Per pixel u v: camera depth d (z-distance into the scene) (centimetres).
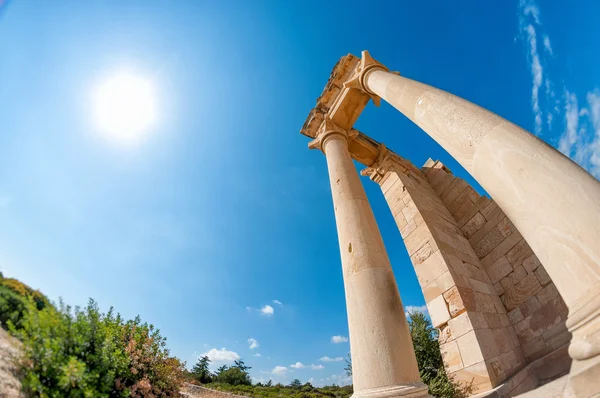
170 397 645
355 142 1283
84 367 415
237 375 3803
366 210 745
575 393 281
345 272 635
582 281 300
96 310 532
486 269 1077
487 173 444
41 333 405
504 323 914
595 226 303
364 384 476
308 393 3125
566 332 809
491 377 703
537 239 355
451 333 827
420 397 445
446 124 550
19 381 351
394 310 543
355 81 988
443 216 1207
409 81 740
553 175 361
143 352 635
